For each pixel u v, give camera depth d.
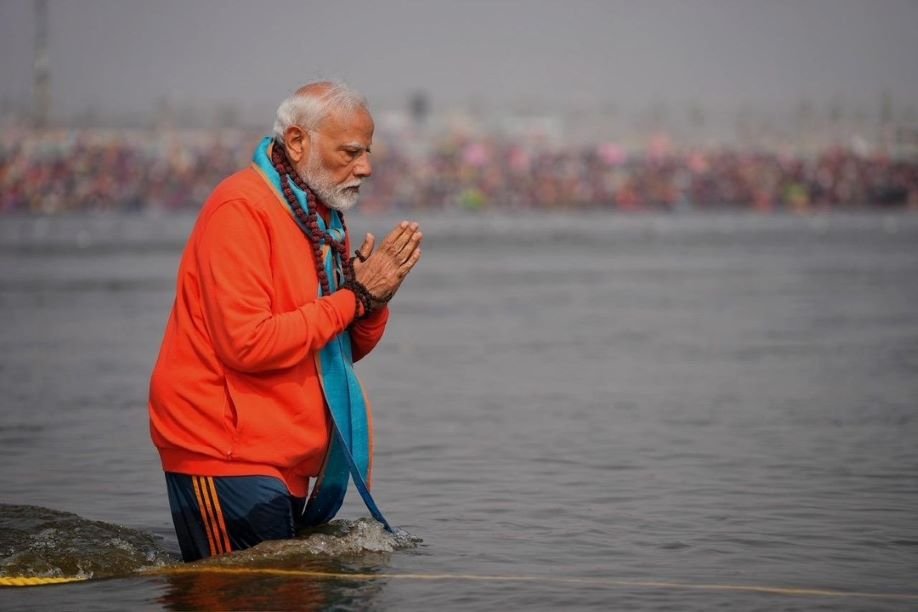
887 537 16.56
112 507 18.64
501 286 67.62
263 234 15.11
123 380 32.84
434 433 24.70
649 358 37.00
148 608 13.71
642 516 17.78
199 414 15.12
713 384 31.36
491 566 15.27
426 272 80.06
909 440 23.47
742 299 57.75
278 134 15.51
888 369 33.72
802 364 35.09
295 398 15.23
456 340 42.56
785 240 117.00
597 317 50.28
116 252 100.44
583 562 15.48
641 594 14.13
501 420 26.23
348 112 15.39
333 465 15.98
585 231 143.75
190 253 15.23
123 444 23.66
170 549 16.27
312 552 15.55
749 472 20.75
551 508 18.31
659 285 67.00
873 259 88.00
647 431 24.70
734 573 14.97
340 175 15.49
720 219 183.00
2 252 101.12
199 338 15.11
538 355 38.06
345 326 15.39
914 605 13.72
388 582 14.58
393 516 17.89
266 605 13.74
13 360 37.25
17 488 19.86
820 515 17.78
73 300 59.09
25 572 14.99
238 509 15.23
